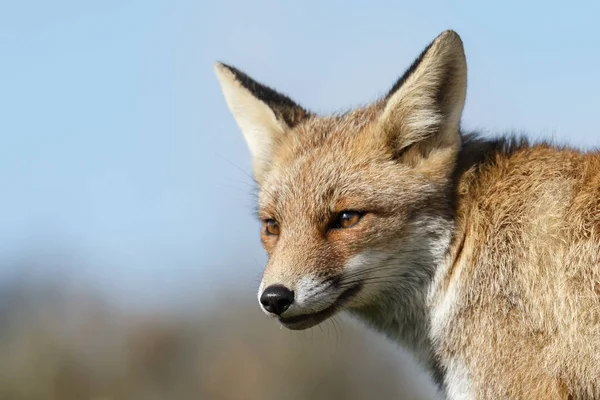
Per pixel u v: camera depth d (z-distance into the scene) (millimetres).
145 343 32250
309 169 15578
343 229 15039
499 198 14758
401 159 15414
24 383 30500
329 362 30219
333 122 16844
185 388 31062
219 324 33344
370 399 29641
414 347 15945
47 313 34344
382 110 16062
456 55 15000
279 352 30766
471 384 14492
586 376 13734
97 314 34250
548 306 13914
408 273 15172
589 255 13891
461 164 15375
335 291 14703
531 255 14180
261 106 17250
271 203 15867
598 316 13703
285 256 14773
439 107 15234
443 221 15008
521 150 15305
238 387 30234
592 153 14977
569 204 14258
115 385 31031
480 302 14445
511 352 14094
